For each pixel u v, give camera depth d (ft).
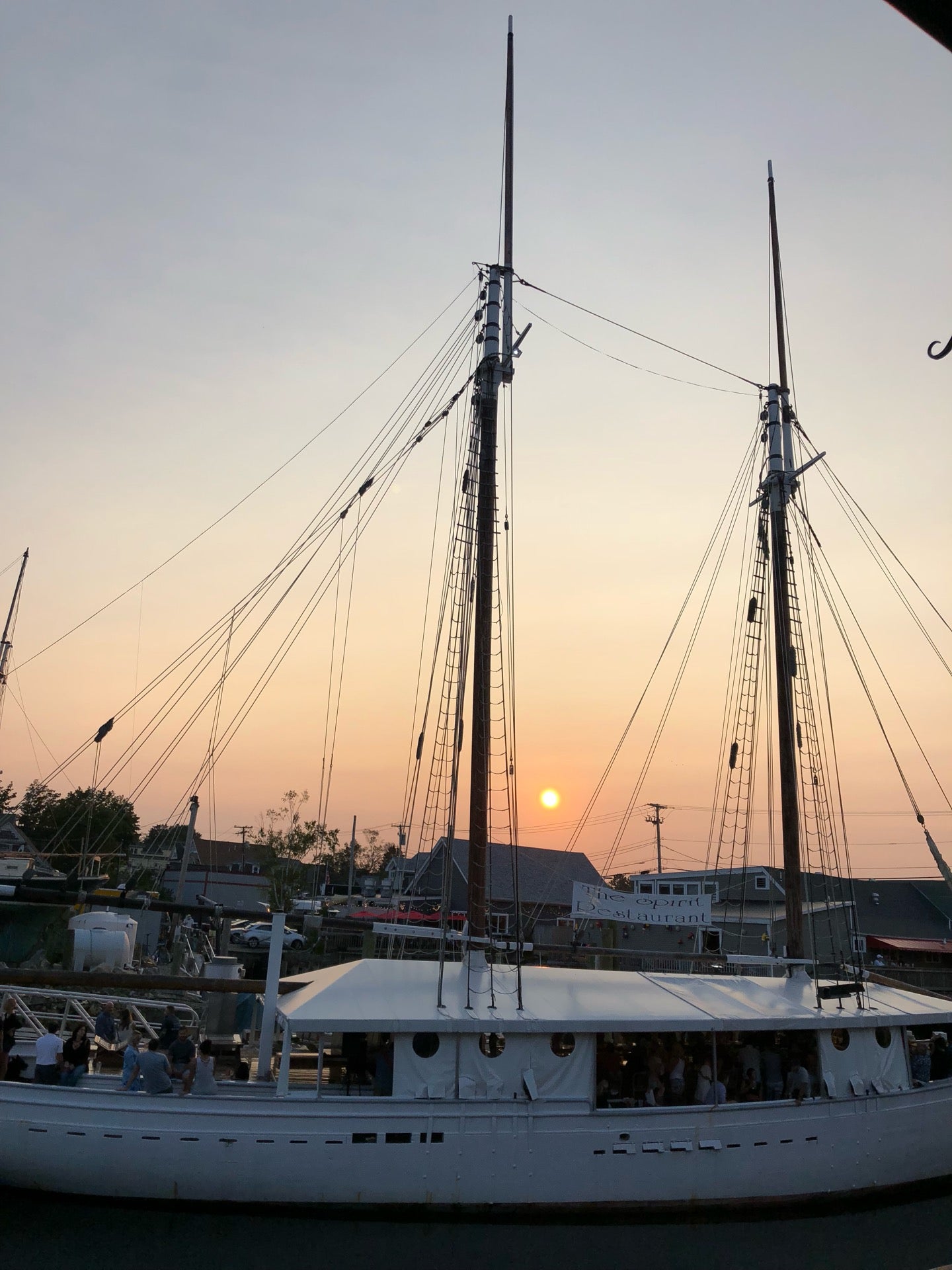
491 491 75.56
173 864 250.57
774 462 97.40
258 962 141.49
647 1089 57.62
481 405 77.61
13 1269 45.57
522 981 61.00
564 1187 51.90
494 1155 51.42
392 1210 50.42
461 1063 52.75
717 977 70.03
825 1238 54.90
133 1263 46.85
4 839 201.36
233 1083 55.16
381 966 61.31
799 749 89.40
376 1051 56.80
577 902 67.97
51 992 71.31
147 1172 49.96
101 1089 51.90
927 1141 62.80
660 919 68.18
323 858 203.21
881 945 174.50
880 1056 63.21
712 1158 54.85
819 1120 58.49
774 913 143.54
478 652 72.33
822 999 66.49
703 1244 53.11
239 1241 49.14
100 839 84.64
